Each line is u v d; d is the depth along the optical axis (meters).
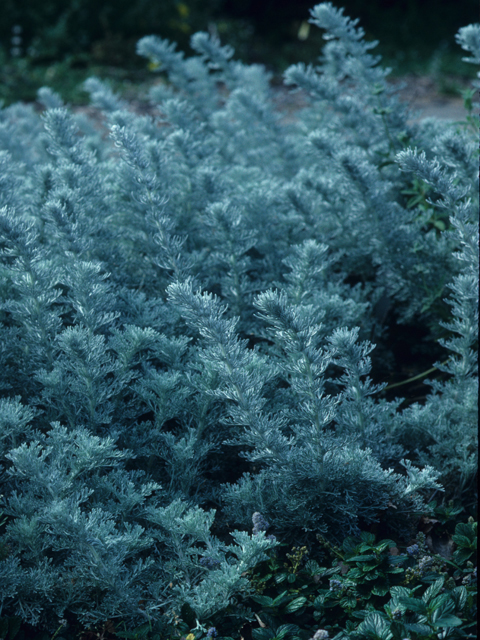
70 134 3.36
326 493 2.45
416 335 3.95
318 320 2.91
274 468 2.46
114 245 3.40
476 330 2.82
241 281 3.36
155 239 2.96
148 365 2.78
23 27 13.59
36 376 2.55
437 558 2.40
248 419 2.35
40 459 2.13
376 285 3.93
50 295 2.64
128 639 2.15
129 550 2.27
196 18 14.91
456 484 2.85
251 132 4.58
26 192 3.54
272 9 16.95
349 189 3.43
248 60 14.20
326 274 3.71
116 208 3.43
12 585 2.14
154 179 2.85
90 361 2.46
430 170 2.60
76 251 2.82
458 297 2.81
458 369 2.94
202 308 2.21
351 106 4.08
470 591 2.23
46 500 2.29
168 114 4.13
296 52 14.94
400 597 2.08
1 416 2.25
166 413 2.61
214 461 2.88
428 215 3.63
